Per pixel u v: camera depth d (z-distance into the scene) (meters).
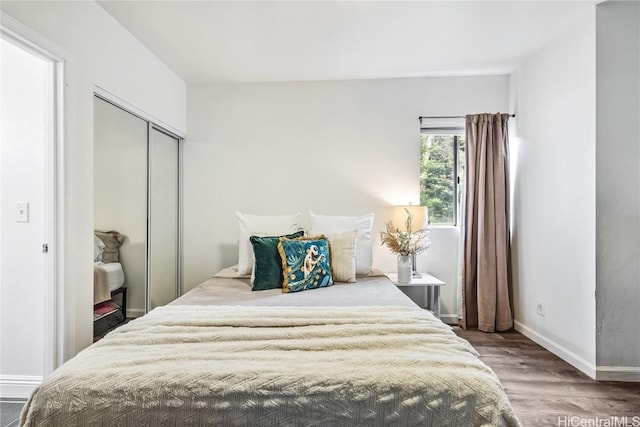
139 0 2.34
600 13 2.44
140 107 2.94
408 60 3.31
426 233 3.49
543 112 3.07
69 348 2.12
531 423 1.95
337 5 2.41
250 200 3.83
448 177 3.88
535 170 3.20
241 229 3.13
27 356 2.18
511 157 3.65
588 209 2.53
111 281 2.61
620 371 2.45
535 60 3.19
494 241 3.51
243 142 3.84
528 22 2.65
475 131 3.56
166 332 1.58
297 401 1.18
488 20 2.62
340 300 2.21
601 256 2.46
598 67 2.45
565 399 2.21
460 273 3.65
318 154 3.79
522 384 2.40
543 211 3.07
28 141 2.15
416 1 2.37
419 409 1.18
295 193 3.81
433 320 1.72
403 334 1.54
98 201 2.46
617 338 2.45
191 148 3.87
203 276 3.85
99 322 2.48
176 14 2.52
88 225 2.28
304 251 2.60
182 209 3.87
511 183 3.64
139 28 2.71
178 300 2.25
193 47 3.03
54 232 2.07
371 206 3.77
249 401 1.18
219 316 1.75
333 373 1.22
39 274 2.17
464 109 3.72
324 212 3.79
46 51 1.96
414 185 3.76
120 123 2.73
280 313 1.78
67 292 2.10
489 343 3.17
